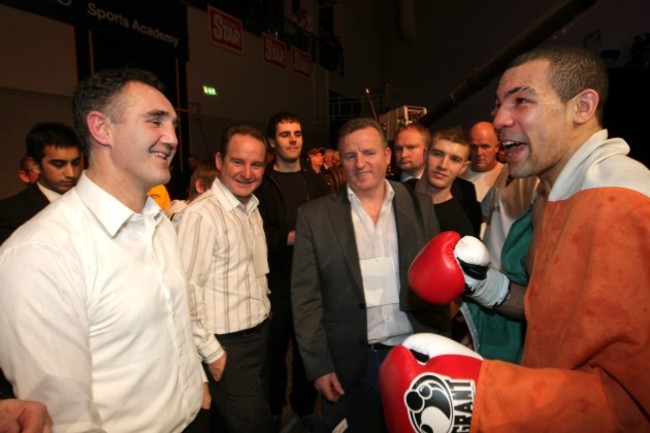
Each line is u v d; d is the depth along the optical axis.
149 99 1.01
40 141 1.90
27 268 0.86
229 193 1.94
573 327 0.79
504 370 0.81
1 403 0.73
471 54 13.20
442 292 1.17
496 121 1.02
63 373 0.86
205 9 7.27
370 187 1.62
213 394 1.83
